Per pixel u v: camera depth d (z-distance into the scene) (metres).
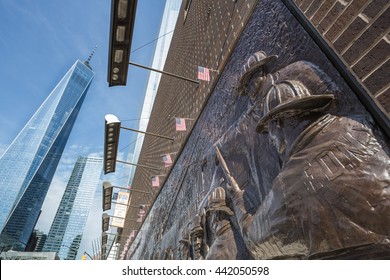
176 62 13.18
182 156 6.87
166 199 7.88
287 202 1.77
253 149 2.81
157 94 21.02
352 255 1.41
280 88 2.26
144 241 10.91
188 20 12.33
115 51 5.43
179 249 5.02
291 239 1.73
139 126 39.97
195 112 6.89
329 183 1.58
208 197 3.46
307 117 1.97
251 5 4.22
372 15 1.90
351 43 2.00
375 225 1.35
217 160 3.78
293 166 1.85
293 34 2.76
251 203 2.64
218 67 5.57
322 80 2.10
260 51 3.38
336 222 1.48
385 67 1.70
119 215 24.75
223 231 2.93
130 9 4.76
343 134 1.71
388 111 1.60
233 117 3.89
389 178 1.41
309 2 2.62
